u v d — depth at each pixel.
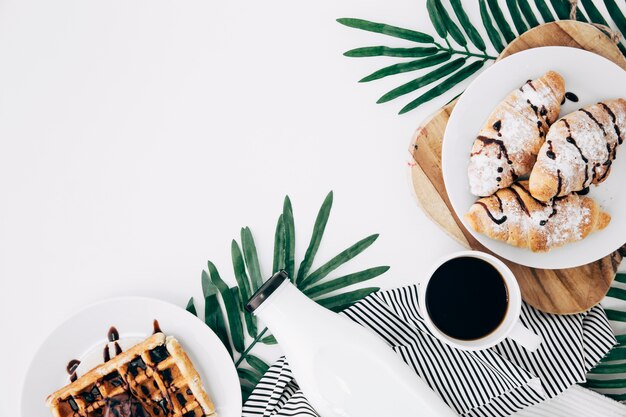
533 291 0.82
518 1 0.86
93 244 0.88
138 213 0.88
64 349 0.82
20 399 0.81
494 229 0.78
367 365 0.75
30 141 0.88
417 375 0.77
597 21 0.86
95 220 0.88
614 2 0.86
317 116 0.87
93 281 0.88
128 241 0.88
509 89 0.80
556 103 0.77
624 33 0.86
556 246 0.79
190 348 0.82
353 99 0.87
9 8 0.87
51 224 0.88
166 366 0.80
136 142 0.88
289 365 0.77
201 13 0.87
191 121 0.88
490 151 0.77
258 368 0.86
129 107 0.88
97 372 0.79
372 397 0.75
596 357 0.83
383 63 0.87
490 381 0.81
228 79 0.87
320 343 0.74
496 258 0.77
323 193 0.87
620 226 0.82
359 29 0.87
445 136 0.79
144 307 0.82
